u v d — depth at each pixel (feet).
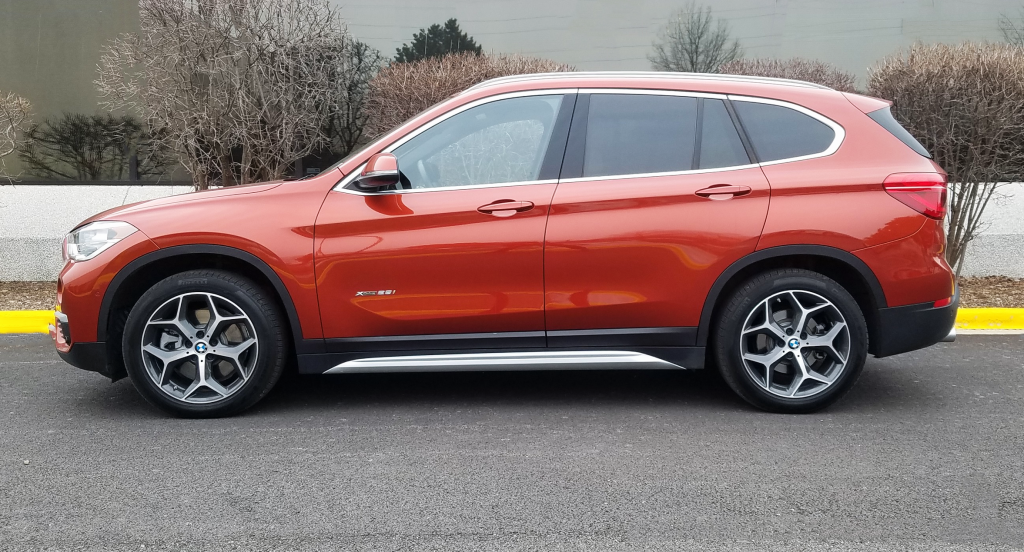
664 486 11.00
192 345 13.94
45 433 13.39
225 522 9.94
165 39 24.66
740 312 13.87
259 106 25.89
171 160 30.66
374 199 13.85
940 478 11.25
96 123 30.58
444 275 13.78
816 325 14.21
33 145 30.55
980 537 9.48
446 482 11.20
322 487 11.04
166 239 13.69
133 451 12.50
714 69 31.71
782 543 9.33
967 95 24.32
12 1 30.17
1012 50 25.17
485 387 16.22
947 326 14.15
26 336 21.63
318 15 25.55
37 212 29.76
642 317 13.93
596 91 14.32
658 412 14.42
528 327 13.99
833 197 13.69
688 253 13.70
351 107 29.12
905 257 13.71
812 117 14.15
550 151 14.05
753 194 13.69
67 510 10.30
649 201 13.70
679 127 14.12
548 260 13.74
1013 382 16.37
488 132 14.17
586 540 9.41
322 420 14.06
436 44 31.42
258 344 13.89
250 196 14.07
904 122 25.29
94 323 13.92
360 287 13.80
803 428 13.44
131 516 10.13
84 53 30.40
